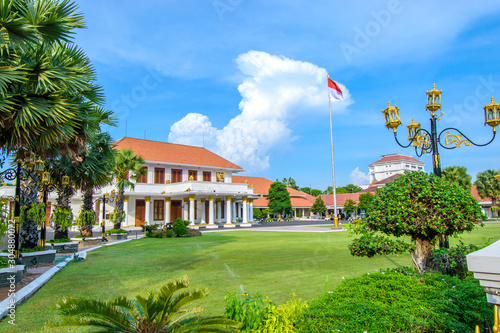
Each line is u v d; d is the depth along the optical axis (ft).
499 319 6.37
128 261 36.96
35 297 21.21
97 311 11.27
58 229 53.47
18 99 21.93
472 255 6.62
